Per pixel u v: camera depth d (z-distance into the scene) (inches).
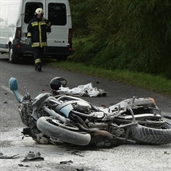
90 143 616.7
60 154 592.4
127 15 1387.8
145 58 1398.9
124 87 1250.0
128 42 1441.9
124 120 636.7
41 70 1563.7
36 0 1707.7
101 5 1695.4
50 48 1731.1
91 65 1724.9
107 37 1807.3
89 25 1877.5
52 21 1731.1
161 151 615.2
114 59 1704.0
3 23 1818.4
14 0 1739.7
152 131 630.5
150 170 526.0
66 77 1412.4
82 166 537.0
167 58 1446.9
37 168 526.0
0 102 986.1
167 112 920.9
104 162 555.8
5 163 547.2
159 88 1224.2
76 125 600.1
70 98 638.5
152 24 1375.5
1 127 761.6
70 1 2276.1
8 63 1765.5
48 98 628.1
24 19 1696.6
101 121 625.9
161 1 1310.3
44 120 590.6
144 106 660.7
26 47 1691.7
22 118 648.4
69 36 1752.0
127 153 601.0
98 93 1099.9
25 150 613.0
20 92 1114.7
